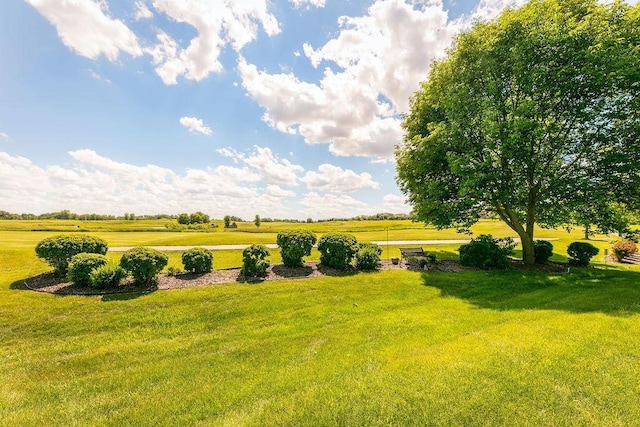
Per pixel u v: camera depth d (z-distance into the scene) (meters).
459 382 4.50
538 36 11.29
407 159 16.66
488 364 4.96
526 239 14.88
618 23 11.30
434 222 15.90
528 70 11.82
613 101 11.63
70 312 8.12
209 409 4.35
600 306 7.79
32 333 7.15
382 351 5.92
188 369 5.63
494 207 15.77
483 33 13.64
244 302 9.11
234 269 12.48
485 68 13.30
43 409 4.56
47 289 9.53
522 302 8.81
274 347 6.45
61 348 6.57
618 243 20.03
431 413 3.89
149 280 10.38
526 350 5.35
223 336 7.14
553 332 6.09
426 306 8.90
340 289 10.45
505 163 13.60
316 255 18.11
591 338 5.71
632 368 4.65
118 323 7.71
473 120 12.55
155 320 7.91
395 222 81.75
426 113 16.45
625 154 11.27
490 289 10.63
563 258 18.41
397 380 4.68
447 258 16.59
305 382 4.88
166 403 4.56
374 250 13.46
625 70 10.18
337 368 5.29
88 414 4.40
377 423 3.77
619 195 12.59
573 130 12.93
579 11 12.61
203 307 8.67
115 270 9.76
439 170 15.18
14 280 10.43
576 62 11.20
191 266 11.39
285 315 8.34
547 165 13.14
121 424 4.14
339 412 4.01
